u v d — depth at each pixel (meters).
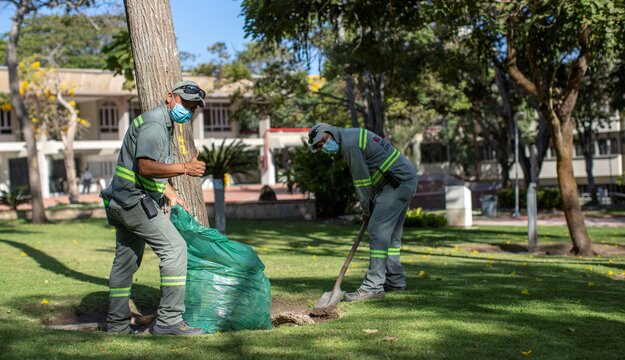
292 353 4.27
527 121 40.09
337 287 6.07
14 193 24.33
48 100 39.41
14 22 21.03
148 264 9.70
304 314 5.82
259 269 5.45
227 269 5.36
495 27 12.32
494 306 5.83
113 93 44.72
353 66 22.02
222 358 4.16
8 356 4.12
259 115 32.06
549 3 11.45
